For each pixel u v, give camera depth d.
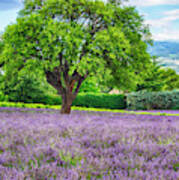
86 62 12.79
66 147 4.21
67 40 12.36
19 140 4.78
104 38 12.99
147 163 3.33
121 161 3.38
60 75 15.52
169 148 4.32
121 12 15.16
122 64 14.55
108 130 6.19
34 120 8.66
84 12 14.95
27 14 15.88
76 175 2.78
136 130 6.62
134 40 14.88
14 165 3.28
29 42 13.13
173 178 2.74
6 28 13.92
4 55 13.80
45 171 2.94
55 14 14.61
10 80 16.12
